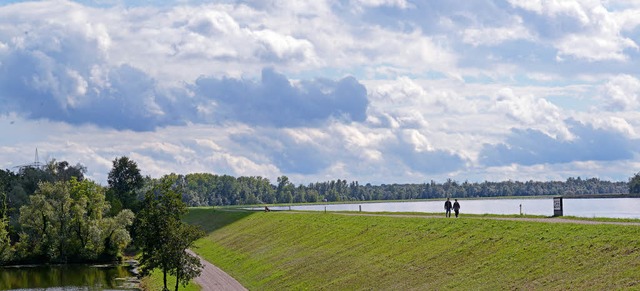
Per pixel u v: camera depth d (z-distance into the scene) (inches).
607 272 1980.8
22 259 5285.4
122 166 7583.7
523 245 2492.6
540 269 2218.3
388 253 3083.2
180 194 3312.0
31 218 5418.3
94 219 5546.3
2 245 5182.1
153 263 3112.7
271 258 3875.5
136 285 3912.4
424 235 3125.0
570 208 6978.4
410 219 3503.9
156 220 3147.1
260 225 5290.4
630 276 1881.2
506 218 3134.8
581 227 2443.4
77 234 5442.9
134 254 5876.0
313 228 4242.1
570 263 2171.5
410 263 2817.4
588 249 2213.3
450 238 2933.1
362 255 3218.5
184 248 3149.6
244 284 3427.7
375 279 2783.0
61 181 5629.9
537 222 2716.5
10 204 6259.8
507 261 2413.9
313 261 3427.7
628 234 2203.5
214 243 5418.3
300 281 3154.5
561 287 2010.3
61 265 5201.8
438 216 3671.3
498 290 2178.9
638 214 5103.3
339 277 2982.3
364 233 3597.4
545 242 2433.6
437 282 2474.2
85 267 5049.2
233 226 5944.9
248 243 4724.4
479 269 2443.4
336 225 4047.7
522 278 2206.0
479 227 2908.5
